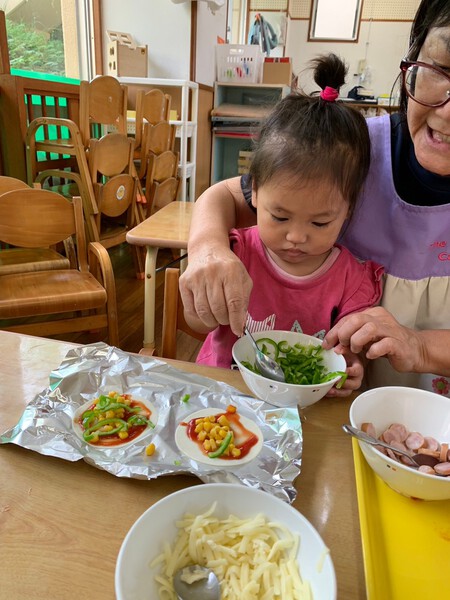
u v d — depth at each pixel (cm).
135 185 275
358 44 652
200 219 94
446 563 50
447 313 99
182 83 327
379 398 66
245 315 71
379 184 95
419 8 73
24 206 182
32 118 272
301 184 78
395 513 56
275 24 583
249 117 398
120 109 281
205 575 43
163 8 356
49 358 83
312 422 72
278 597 42
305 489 58
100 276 214
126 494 56
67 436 63
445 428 65
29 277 192
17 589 44
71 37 346
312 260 98
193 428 66
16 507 53
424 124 77
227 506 48
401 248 97
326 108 87
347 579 47
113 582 45
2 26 241
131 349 220
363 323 75
